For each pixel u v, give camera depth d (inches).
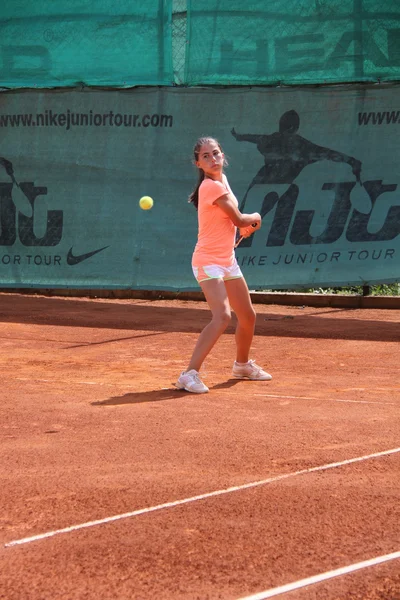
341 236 737.6
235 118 746.2
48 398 370.6
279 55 735.1
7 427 315.6
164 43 748.0
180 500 230.1
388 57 721.0
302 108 736.3
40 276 794.2
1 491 240.2
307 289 814.5
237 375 426.6
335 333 610.5
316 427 309.9
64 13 762.2
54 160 781.9
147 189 766.5
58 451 280.8
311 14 726.5
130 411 341.1
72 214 782.5
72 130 775.1
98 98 767.1
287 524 211.9
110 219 774.5
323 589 175.6
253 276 748.6
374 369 458.6
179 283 764.6
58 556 193.8
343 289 817.5
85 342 569.9
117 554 194.1
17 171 790.5
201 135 752.3
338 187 736.3
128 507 225.1
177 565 187.6
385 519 215.3
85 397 373.7
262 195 746.8
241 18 735.7
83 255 782.5
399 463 263.1
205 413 336.2
